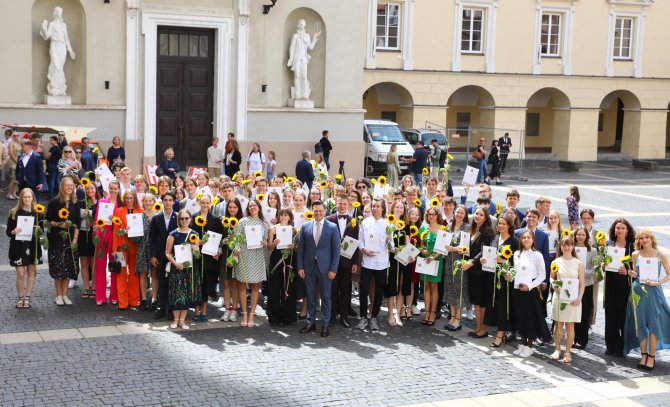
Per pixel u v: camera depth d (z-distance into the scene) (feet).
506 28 132.36
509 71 133.18
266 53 87.56
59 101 79.46
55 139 71.87
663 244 67.77
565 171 128.67
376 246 41.70
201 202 41.50
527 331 38.63
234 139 82.79
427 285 42.86
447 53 128.88
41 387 31.83
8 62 77.15
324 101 91.30
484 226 40.83
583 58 138.51
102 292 43.73
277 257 41.68
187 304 40.24
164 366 34.91
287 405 31.27
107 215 43.01
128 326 40.37
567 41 136.67
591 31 138.51
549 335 38.78
